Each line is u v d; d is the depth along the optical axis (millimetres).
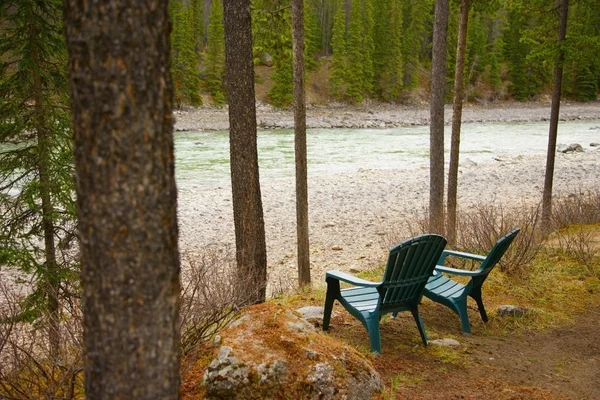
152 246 1814
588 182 20734
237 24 5988
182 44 61406
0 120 5684
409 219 14539
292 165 26719
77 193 1823
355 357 3418
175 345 1932
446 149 34500
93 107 1731
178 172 24453
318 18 83625
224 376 3035
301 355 3189
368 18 73562
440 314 5520
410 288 4445
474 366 4180
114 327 1815
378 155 31344
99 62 1712
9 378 3020
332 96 72312
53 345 3201
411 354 4355
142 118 1760
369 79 71375
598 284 6371
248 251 6180
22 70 5676
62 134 5738
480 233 8086
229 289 4293
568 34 9812
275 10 8141
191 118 55719
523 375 4082
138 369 1840
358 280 4383
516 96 76688
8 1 5609
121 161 1747
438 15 9086
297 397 3049
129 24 1715
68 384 3100
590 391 3855
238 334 3303
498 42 78500
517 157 28953
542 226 9461
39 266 5426
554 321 5316
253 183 6215
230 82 6117
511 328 5141
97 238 1784
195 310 3762
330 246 11969
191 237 12836
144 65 1749
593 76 77188
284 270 10078
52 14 5867
